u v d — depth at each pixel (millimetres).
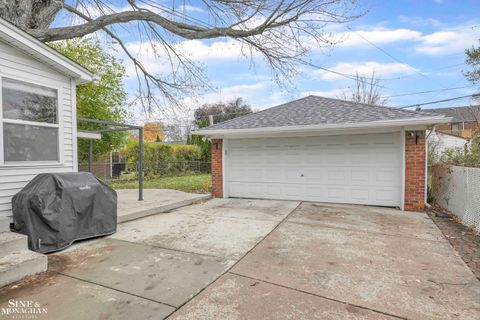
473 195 5617
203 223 6043
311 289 3111
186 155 19375
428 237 5039
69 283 3232
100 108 11500
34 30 6566
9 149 4484
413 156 7258
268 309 2713
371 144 7840
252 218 6488
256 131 8523
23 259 3391
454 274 3510
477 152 8383
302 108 9961
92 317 2564
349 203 8133
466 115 31281
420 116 7031
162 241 4789
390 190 7672
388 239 4918
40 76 4965
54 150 5203
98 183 4996
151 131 27406
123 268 3664
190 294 2988
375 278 3393
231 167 9609
